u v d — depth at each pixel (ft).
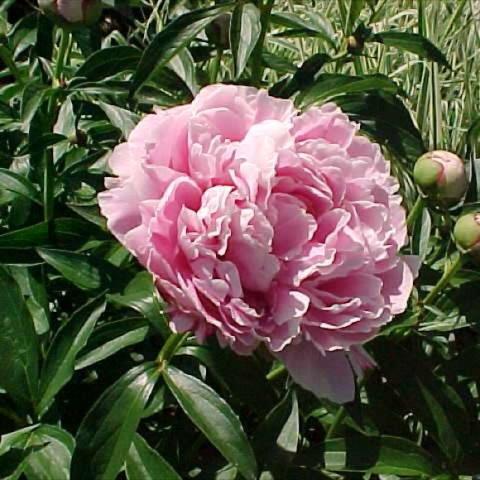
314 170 2.73
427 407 3.07
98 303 2.96
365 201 2.79
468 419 3.09
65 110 3.43
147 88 3.41
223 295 2.64
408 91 5.02
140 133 2.75
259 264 2.68
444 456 3.19
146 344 3.29
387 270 2.81
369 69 5.16
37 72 3.62
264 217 2.66
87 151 3.59
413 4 5.73
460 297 3.23
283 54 5.48
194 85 3.45
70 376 2.93
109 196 2.71
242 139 2.77
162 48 3.16
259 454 2.93
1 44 3.64
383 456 3.05
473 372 3.27
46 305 3.22
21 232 3.20
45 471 2.87
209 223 2.65
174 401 3.12
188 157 2.71
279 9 5.57
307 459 3.05
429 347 3.45
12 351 2.93
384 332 3.10
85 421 2.81
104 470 2.80
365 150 2.85
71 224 3.24
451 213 3.27
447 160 3.06
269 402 2.99
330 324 2.73
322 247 2.71
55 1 3.19
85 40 3.68
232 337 2.65
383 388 3.18
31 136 3.27
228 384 2.97
